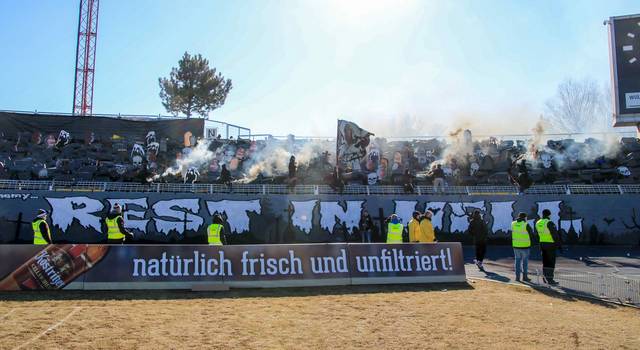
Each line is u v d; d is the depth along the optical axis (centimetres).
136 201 2709
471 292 1402
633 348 865
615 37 3156
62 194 2664
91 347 844
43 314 1090
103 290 1378
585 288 1435
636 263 2075
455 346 873
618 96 3116
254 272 1446
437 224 2873
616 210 2867
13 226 2602
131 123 3578
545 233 1612
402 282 1526
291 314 1114
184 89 4953
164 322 1027
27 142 3456
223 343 877
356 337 927
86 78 5269
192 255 1433
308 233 2805
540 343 891
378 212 2861
